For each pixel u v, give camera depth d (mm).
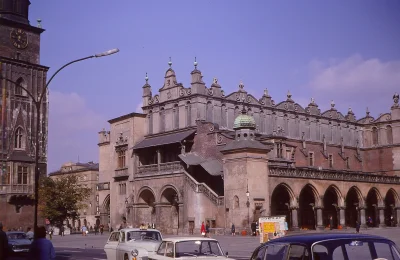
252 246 40812
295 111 80250
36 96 78375
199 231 59875
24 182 75188
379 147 87438
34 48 79875
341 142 85625
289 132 79125
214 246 17000
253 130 57500
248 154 55188
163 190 66375
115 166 77625
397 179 75312
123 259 22594
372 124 89062
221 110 71188
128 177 73812
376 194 72500
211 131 64312
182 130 69250
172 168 65500
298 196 60500
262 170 56094
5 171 73562
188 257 16297
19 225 73688
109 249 24172
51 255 14500
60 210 76312
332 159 83125
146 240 23031
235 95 73250
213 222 58781
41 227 14758
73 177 79125
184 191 62938
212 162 62781
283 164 66562
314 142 80875
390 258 11133
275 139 67688
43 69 79938
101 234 78000
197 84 68625
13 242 34406
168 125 72375
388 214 78625
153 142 70625
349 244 10992
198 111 68125
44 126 78812
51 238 65625
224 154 57781
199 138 66062
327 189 65250
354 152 87438
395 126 85938
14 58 77125
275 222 30422
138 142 74812
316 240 11094
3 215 72625
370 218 73000
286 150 70375
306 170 62062
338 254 10781
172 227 67000
